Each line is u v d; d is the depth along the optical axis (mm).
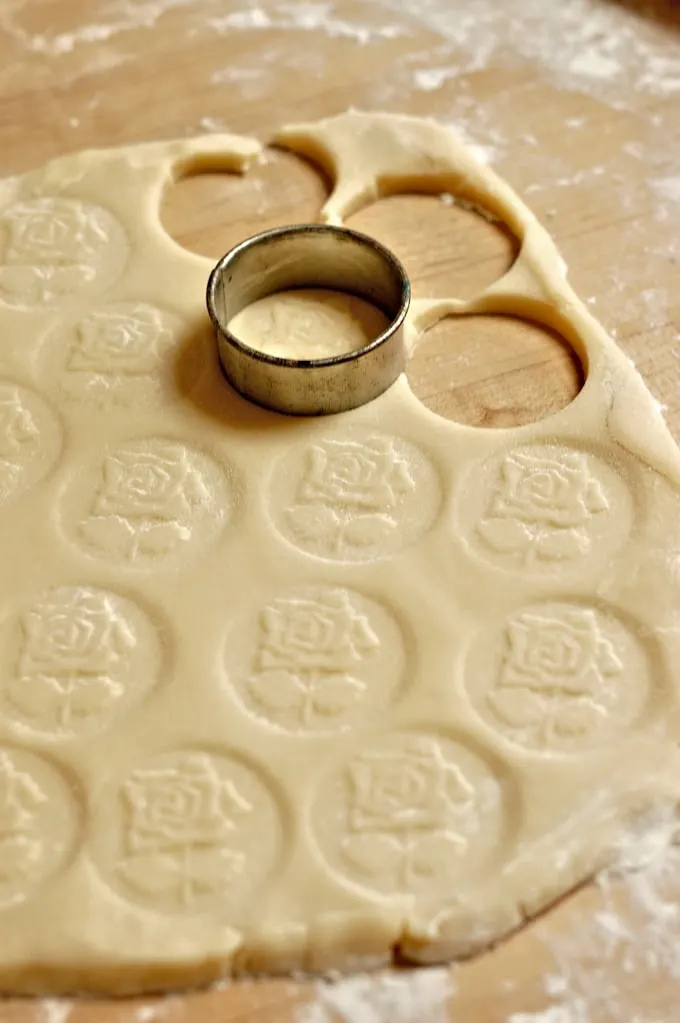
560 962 434
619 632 465
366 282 533
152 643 465
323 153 579
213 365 516
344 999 429
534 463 494
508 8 632
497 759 447
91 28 627
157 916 428
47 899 430
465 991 430
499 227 565
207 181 579
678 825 443
